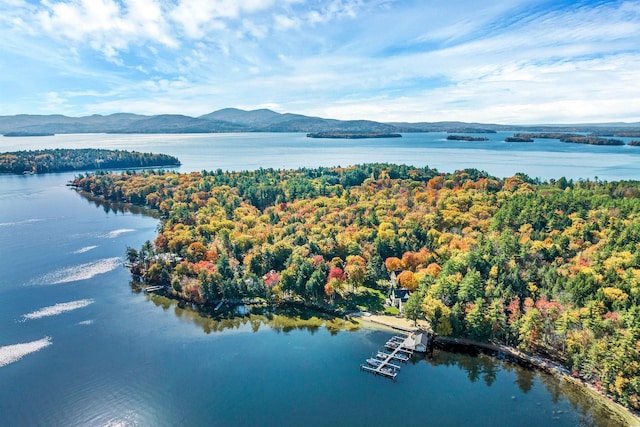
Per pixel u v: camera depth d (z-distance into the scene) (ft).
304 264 506.07
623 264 477.77
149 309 478.59
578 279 429.79
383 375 357.61
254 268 548.72
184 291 500.74
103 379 350.84
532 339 381.19
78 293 515.91
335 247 587.68
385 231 643.86
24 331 426.10
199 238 650.84
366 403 323.57
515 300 421.18
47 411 313.94
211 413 312.50
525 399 327.67
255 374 359.66
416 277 495.00
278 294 492.54
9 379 350.02
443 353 390.83
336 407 318.86
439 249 573.74
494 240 574.56
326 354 391.04
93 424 301.63
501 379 352.49
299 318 463.01
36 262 617.21
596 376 343.87
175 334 425.28
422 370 365.20
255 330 436.35
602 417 306.96
